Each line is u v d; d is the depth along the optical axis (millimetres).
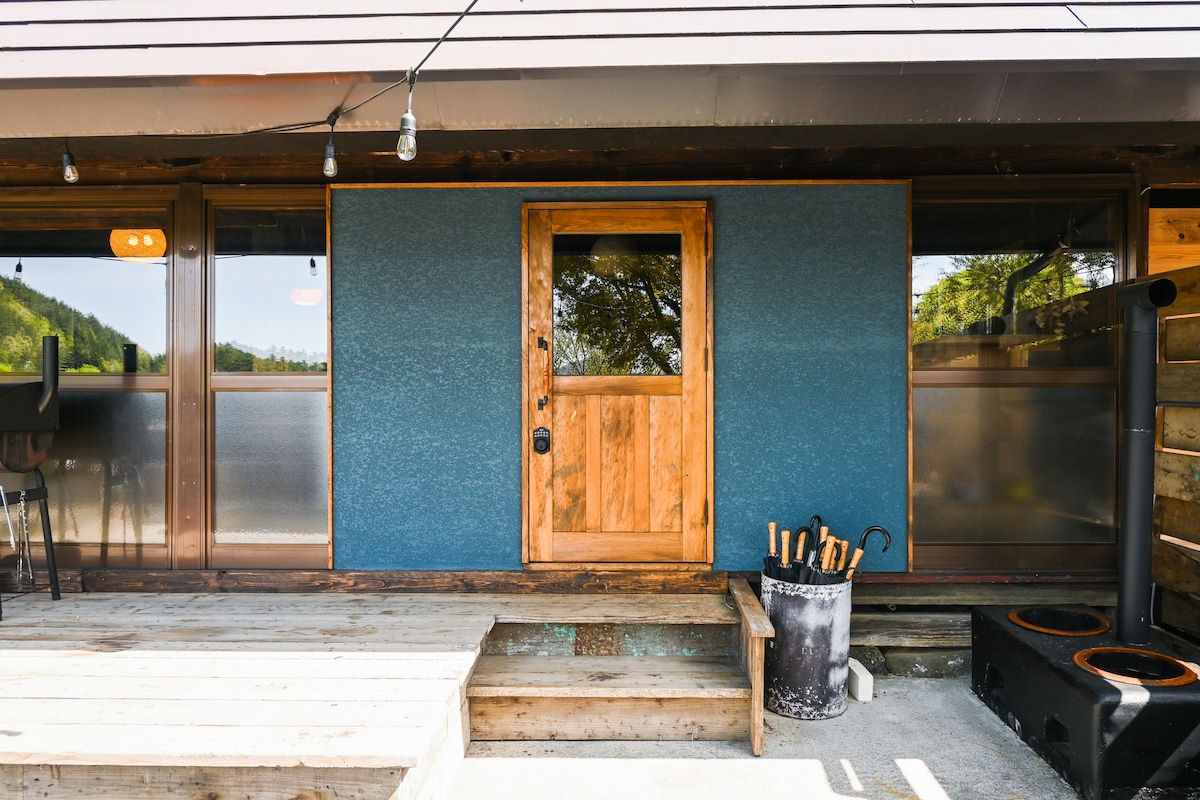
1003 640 2824
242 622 2891
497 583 3328
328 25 2555
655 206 3320
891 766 2529
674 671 2850
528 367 3328
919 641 3271
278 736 1964
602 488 3350
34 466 3129
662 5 2543
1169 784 2248
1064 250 3414
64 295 3490
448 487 3348
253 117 2529
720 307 3336
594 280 3348
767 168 3377
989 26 2482
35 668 2422
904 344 3322
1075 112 2486
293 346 3430
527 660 2977
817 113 2508
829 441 3322
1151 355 2615
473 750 2670
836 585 2844
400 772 1974
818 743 2686
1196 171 3363
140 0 2633
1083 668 2434
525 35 2484
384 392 3348
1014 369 3387
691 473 3332
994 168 3371
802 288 3324
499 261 3342
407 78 2371
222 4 2598
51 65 2457
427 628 2812
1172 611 3119
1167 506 3131
